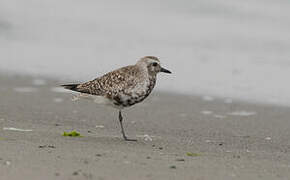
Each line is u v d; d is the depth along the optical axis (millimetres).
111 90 10352
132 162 8227
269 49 19375
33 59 19188
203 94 15922
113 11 22797
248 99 15438
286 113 14047
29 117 12414
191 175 7688
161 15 22312
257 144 10875
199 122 12859
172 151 9570
